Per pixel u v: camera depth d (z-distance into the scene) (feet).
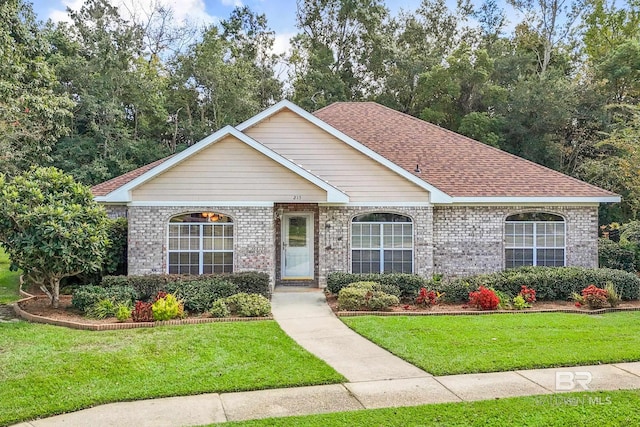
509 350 30.71
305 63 160.15
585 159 111.65
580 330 35.91
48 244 40.45
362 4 149.59
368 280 49.37
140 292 45.27
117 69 124.47
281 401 22.97
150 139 135.23
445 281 57.82
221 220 52.90
